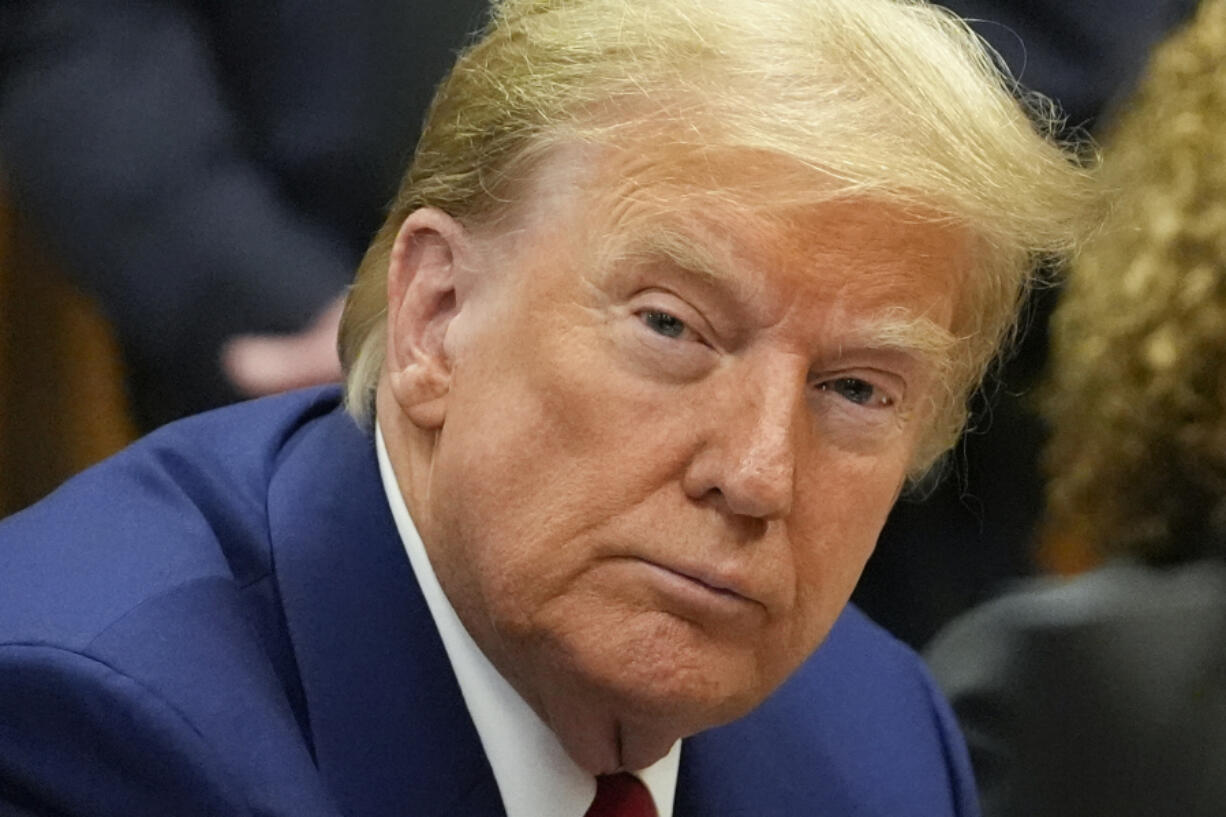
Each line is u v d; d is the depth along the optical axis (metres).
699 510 4.38
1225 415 6.85
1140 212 7.05
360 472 5.06
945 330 4.54
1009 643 6.81
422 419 4.70
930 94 4.36
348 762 4.73
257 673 4.61
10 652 4.40
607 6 4.50
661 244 4.29
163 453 5.23
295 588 4.89
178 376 8.70
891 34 4.44
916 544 9.57
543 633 4.50
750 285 4.28
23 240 10.91
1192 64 7.19
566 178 4.42
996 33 9.45
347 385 5.23
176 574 4.71
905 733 5.78
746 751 5.47
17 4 8.91
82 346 10.89
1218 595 6.68
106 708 4.35
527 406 4.45
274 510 5.04
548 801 4.92
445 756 4.81
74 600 4.57
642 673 4.42
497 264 4.55
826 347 4.36
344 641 4.84
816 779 5.53
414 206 4.81
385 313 5.07
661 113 4.31
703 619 4.41
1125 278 7.02
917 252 4.36
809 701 5.69
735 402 4.34
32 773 4.41
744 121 4.25
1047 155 4.62
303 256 8.68
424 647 4.87
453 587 4.78
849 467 4.53
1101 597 6.77
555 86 4.46
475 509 4.54
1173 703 6.59
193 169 8.71
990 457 9.60
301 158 8.76
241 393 8.60
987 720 6.81
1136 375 6.97
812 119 4.26
